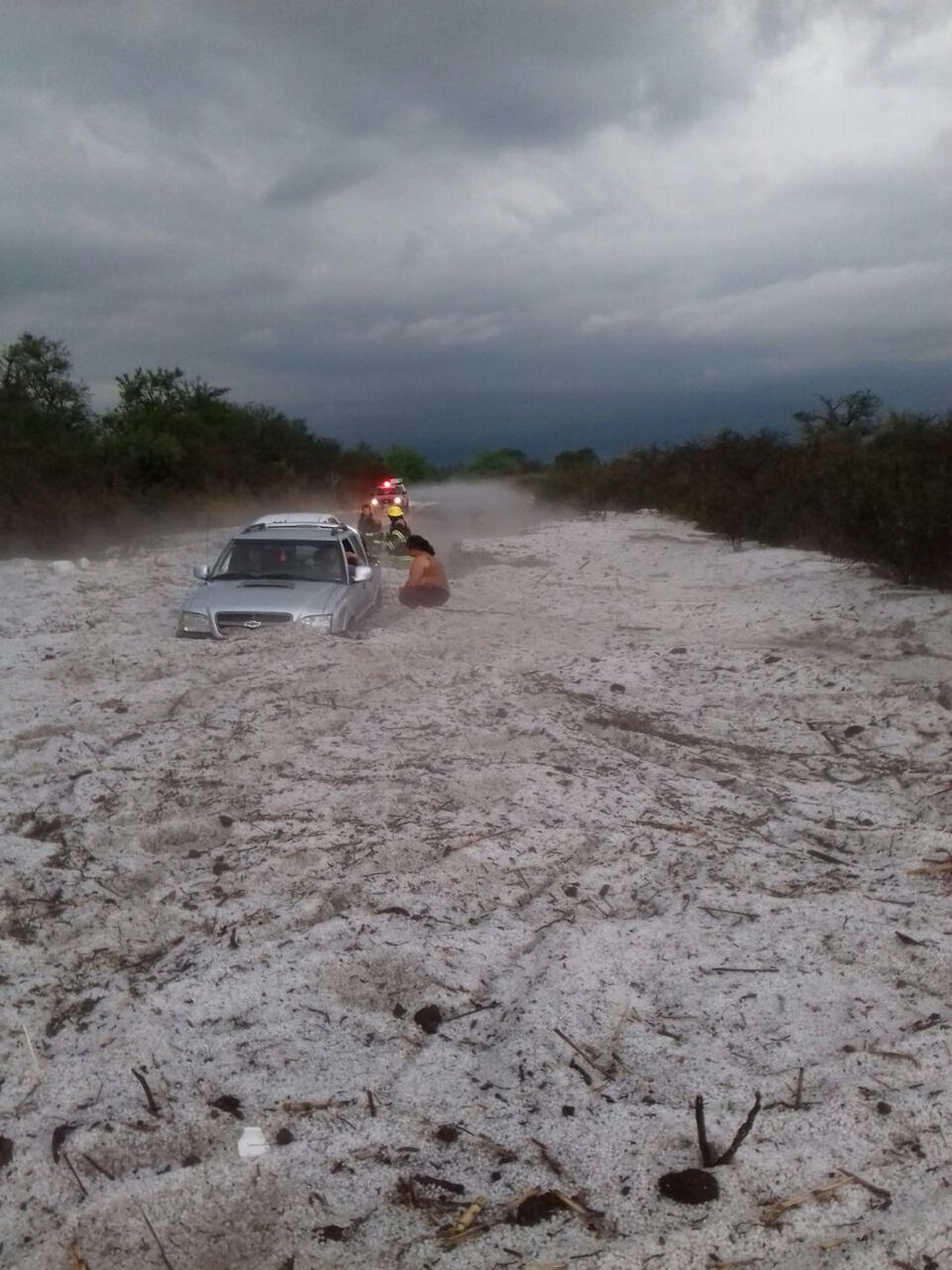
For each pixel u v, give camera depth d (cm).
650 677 1015
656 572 1880
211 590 1289
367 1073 417
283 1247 332
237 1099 400
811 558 1845
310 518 1468
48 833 653
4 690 994
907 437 1858
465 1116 390
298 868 592
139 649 1132
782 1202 342
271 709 884
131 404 4288
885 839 640
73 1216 337
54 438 3108
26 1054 434
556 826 649
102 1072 415
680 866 602
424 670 1033
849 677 990
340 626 1254
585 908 554
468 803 696
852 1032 440
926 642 1161
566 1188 354
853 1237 326
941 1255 313
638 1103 394
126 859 606
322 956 493
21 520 2362
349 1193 352
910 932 521
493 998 474
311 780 728
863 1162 358
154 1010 455
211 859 611
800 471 2164
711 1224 332
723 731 866
